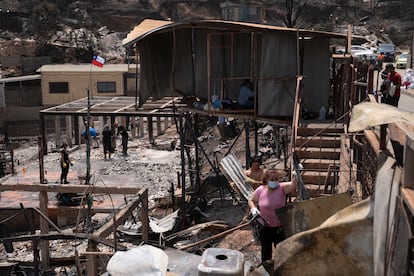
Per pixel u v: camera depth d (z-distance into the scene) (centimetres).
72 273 1542
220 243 1092
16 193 2258
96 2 6391
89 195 1385
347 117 1220
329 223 482
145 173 2598
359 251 467
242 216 1508
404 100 1973
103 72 4600
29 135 4497
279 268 496
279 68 1521
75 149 3328
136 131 4084
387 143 539
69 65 4869
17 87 4753
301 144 1183
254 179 1190
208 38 1565
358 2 7112
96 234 979
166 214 1816
